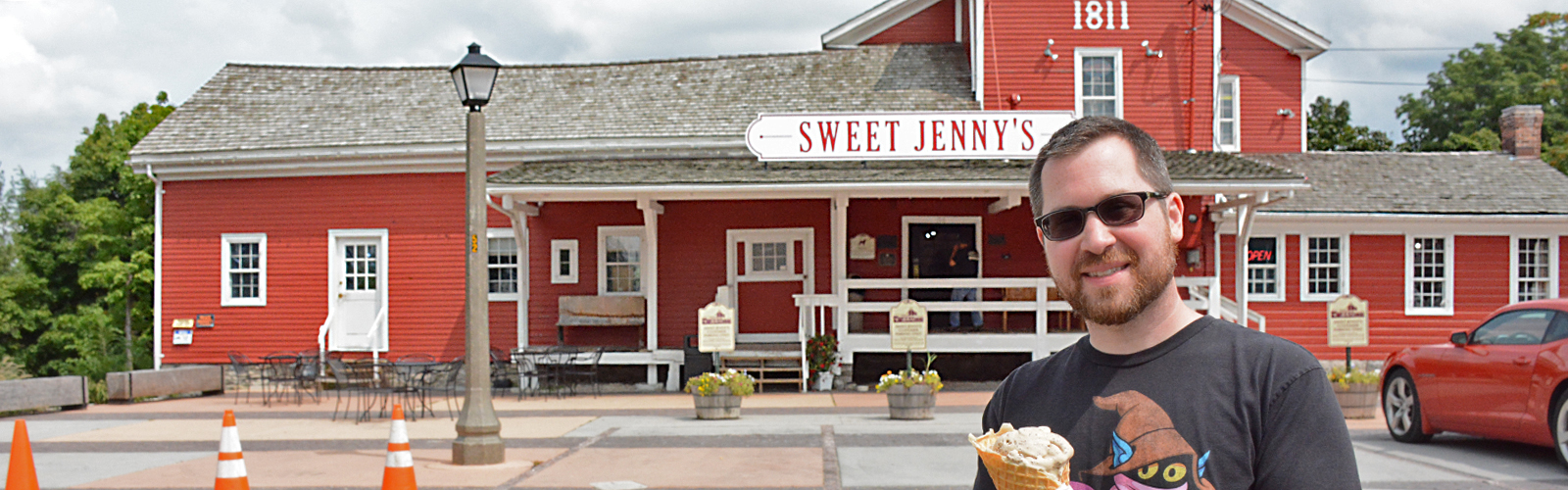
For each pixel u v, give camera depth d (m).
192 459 10.29
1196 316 2.36
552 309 17.97
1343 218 18.36
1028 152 15.50
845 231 16.75
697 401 12.85
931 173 15.53
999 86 18.69
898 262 17.66
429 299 18.34
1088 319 2.32
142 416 14.25
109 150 43.16
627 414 13.73
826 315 17.62
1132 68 18.78
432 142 18.11
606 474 8.99
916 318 15.29
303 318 18.61
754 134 15.68
